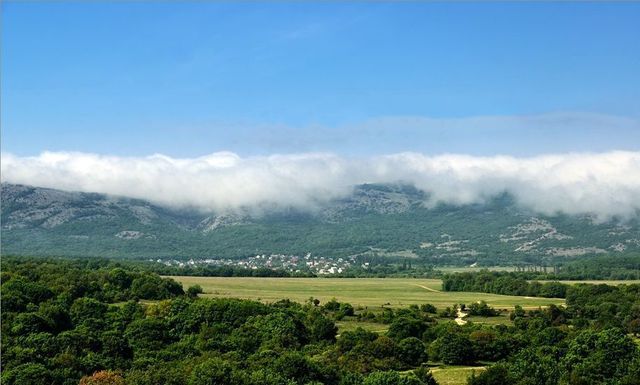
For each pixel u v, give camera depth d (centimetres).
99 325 13612
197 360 11325
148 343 12888
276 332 14312
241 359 11706
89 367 10750
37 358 10600
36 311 13462
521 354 12300
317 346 14350
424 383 10775
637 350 12250
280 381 10062
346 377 10819
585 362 11794
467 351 13550
